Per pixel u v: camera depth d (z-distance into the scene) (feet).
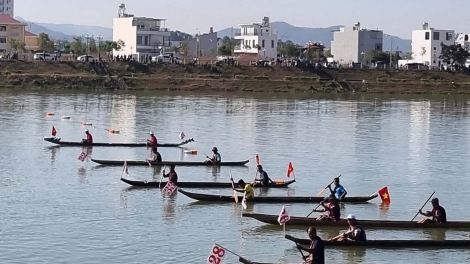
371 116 518.78
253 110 538.88
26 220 213.87
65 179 271.28
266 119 484.33
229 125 448.65
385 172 305.12
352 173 300.81
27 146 346.33
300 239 187.62
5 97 581.53
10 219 214.28
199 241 197.77
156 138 380.17
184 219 217.77
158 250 190.29
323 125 460.55
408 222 209.05
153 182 258.57
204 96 648.38
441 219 209.56
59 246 191.62
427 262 184.03
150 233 203.92
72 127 423.23
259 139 392.06
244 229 208.33
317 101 628.28
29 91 645.10
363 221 209.26
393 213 231.30
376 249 190.80
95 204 233.76
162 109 529.86
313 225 208.03
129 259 183.42
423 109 578.25
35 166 295.89
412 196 258.78
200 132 415.44
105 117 474.49
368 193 263.08
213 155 317.42
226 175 288.51
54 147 346.33
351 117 509.35
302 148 364.58
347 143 385.70
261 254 188.44
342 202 242.58
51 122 441.27
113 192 250.57
